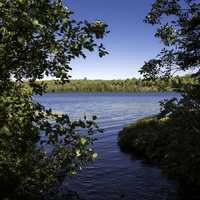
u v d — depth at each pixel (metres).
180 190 18.73
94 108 102.75
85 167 24.91
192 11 12.09
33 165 9.19
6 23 7.26
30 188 9.08
